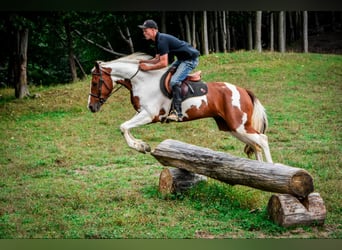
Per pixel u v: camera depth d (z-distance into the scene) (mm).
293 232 7441
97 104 9133
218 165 8164
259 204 8438
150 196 8953
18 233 7621
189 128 14117
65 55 26922
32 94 19156
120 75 9000
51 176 10648
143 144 8758
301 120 14641
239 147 12375
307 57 22234
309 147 12117
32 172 10891
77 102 17484
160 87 8875
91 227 7812
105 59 28312
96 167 11258
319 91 17562
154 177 10242
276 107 15852
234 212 8180
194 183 8898
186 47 8875
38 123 15164
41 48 25688
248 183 7906
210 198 8609
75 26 25016
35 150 12586
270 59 21688
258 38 25047
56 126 14781
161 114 8984
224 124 9266
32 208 8586
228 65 20969
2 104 17578
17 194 9344
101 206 8617
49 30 25109
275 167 7688
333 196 8766
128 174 10555
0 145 13016
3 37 21906
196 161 8375
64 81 26781
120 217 8031
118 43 28281
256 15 25016
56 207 8633
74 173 10805
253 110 9133
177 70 8867
